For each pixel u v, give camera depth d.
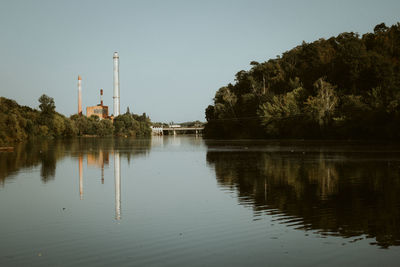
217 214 20.75
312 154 59.88
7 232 17.91
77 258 14.38
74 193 28.06
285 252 14.62
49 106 159.62
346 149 69.75
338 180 31.89
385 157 51.56
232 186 30.19
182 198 25.55
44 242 16.36
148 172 40.84
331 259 13.86
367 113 93.69
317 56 151.25
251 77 167.00
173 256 14.41
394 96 94.19
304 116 115.38
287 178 33.78
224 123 161.12
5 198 26.30
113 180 34.78
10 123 111.19
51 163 51.47
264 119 130.62
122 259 14.20
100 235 17.23
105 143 123.75
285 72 166.00
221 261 13.83
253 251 14.78
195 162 52.06
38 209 22.73
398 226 17.83
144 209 22.38
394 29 148.62
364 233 16.81
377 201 23.34
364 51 119.06
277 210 21.39
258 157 57.22
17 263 13.94
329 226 17.98
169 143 125.94
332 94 109.38
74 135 194.75
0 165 48.56
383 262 13.52
